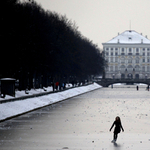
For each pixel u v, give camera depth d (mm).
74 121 43281
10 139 30375
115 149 26484
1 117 42812
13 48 66375
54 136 32156
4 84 60594
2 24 63781
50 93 85438
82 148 26781
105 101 81312
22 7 83000
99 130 35938
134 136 32438
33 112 53500
